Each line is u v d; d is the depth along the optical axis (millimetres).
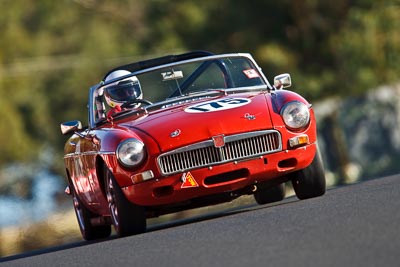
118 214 29859
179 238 24375
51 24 128500
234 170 29078
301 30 119250
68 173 37875
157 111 31844
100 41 125438
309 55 119312
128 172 29266
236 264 18922
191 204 30156
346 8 117938
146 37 125375
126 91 33406
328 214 23906
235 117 29438
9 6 127312
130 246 24828
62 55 126438
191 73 33844
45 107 123125
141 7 127375
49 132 122625
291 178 31281
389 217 21641
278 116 29688
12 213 103812
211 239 22938
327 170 106250
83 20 129375
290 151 29609
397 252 17766
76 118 123250
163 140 29109
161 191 29344
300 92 113812
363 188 31562
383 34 113812
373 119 108062
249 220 25688
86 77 123562
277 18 120125
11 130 116938
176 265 20031
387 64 113250
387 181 33938
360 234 20047
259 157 29250
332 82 114875
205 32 122438
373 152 107375
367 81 112188
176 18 124062
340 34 116562
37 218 103688
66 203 113688
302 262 18047
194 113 30031
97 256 24141
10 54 125000
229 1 121562
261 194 38250
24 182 115938
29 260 26953
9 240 100188
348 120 107750
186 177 28906
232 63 34188
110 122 32906
